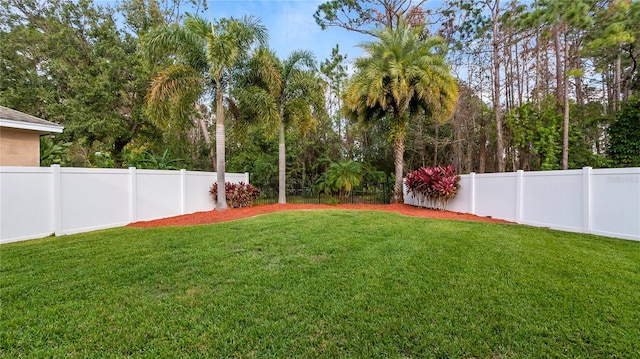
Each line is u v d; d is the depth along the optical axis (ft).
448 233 19.27
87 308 9.68
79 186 23.09
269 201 47.85
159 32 29.48
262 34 32.58
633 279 11.62
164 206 29.68
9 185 19.56
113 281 11.85
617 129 37.58
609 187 18.86
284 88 39.09
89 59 50.57
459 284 11.23
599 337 7.96
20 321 8.86
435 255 14.64
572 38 44.52
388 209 33.86
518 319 8.83
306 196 51.83
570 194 20.88
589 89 57.98
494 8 45.47
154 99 29.17
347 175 42.86
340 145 65.26
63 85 49.06
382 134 58.95
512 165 55.72
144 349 7.61
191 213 32.14
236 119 37.93
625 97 45.62
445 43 50.01
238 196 34.83
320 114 42.63
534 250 15.48
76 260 14.46
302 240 17.65
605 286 10.99
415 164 64.39
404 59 36.06
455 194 31.35
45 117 48.49
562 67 54.34
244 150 59.41
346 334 8.19
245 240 17.88
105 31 49.85
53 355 7.38
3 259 14.70
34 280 11.95
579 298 10.08
